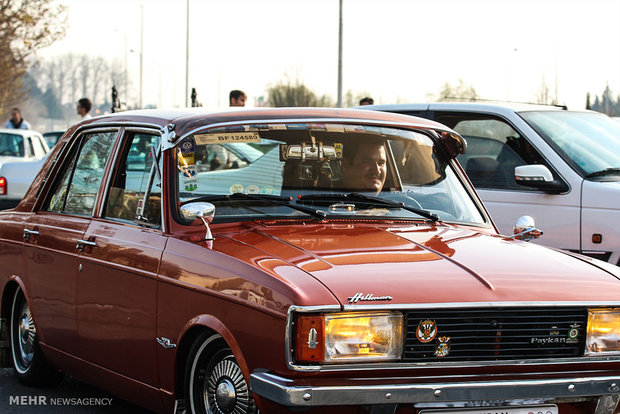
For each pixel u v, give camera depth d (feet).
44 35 140.46
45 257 18.72
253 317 12.75
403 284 12.71
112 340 16.31
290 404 11.96
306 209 15.80
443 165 18.21
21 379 20.47
